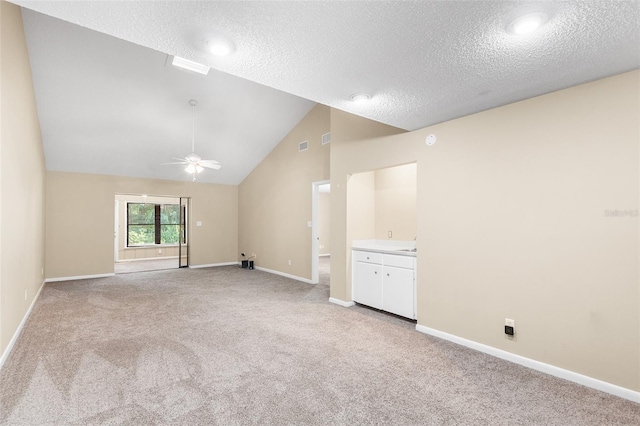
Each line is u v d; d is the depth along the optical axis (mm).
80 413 1927
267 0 1448
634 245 2131
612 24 1607
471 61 2020
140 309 4199
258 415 1924
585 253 2326
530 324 2590
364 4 1478
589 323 2299
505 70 2143
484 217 2895
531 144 2607
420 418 1912
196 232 7910
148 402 2051
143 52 4109
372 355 2793
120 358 2703
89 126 5184
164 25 1660
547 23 1604
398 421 1880
